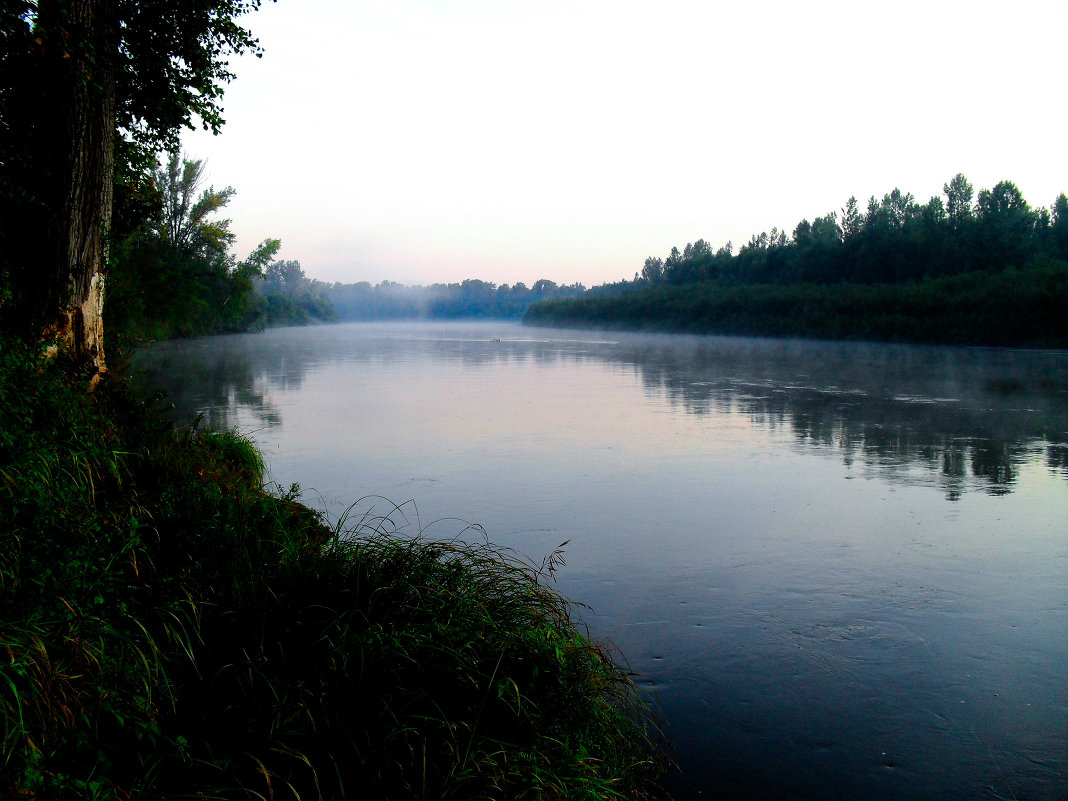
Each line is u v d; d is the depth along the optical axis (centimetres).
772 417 1667
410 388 2244
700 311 8631
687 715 438
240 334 7062
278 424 1484
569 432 1434
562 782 291
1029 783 377
